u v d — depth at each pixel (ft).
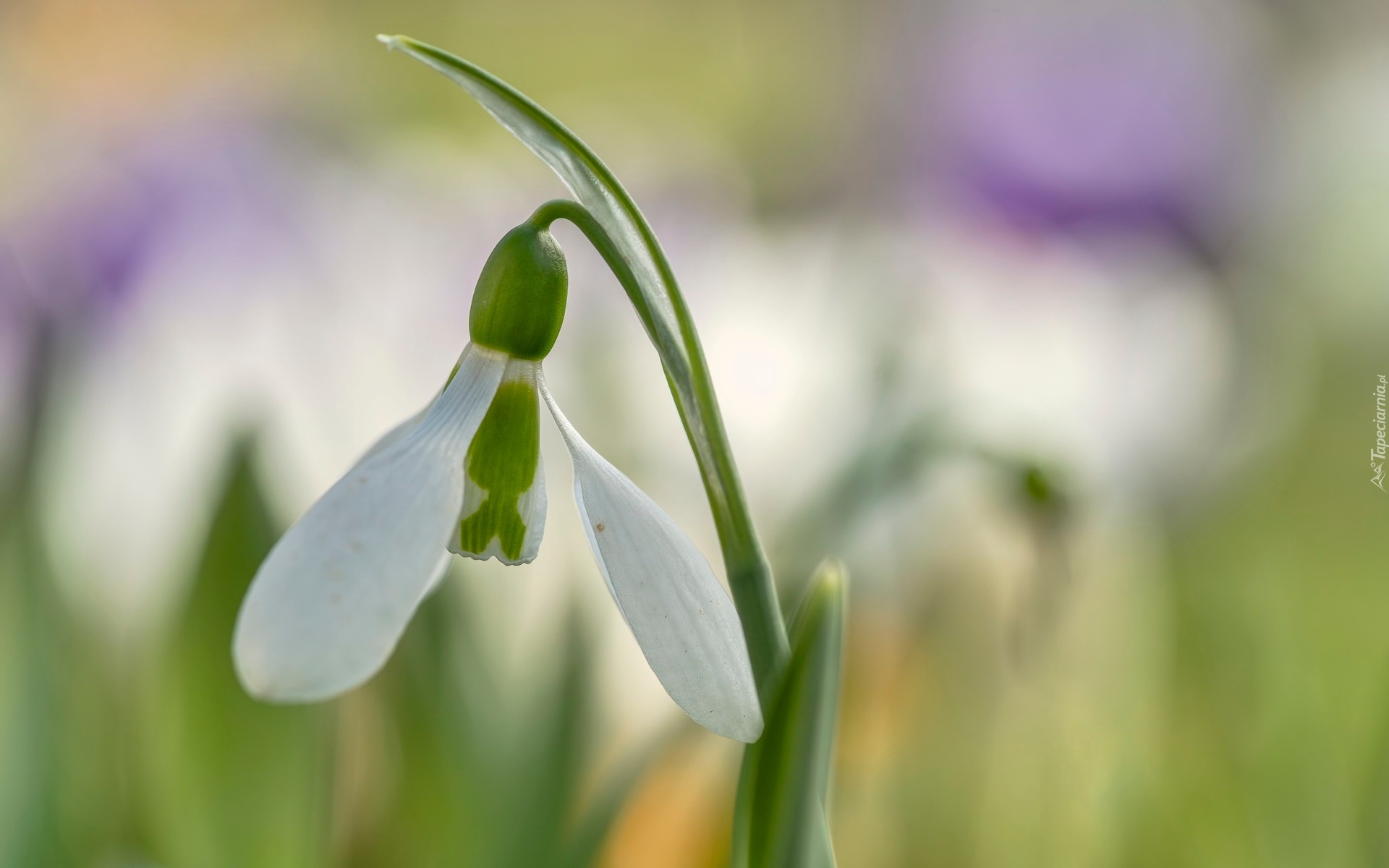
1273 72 1.94
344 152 1.86
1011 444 1.16
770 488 1.34
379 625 0.84
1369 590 1.61
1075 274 1.67
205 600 1.10
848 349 1.37
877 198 1.85
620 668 1.25
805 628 0.88
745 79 4.99
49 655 1.12
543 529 0.89
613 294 1.49
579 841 1.06
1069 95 1.78
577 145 0.88
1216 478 1.65
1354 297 1.91
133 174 1.51
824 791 0.88
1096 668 1.31
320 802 1.13
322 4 5.06
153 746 1.16
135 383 1.34
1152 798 1.23
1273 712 1.24
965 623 1.27
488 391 0.89
